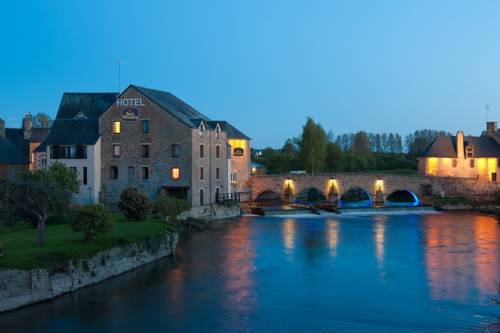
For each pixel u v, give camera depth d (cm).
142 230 4478
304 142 11144
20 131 9012
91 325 2909
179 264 4291
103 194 7262
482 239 5566
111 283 3656
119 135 7244
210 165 7550
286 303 3331
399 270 4156
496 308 3219
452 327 2925
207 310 3186
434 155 9831
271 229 6250
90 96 8362
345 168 12569
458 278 3912
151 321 2992
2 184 3672
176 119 7062
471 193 8925
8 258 3152
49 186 3741
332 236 5741
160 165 7138
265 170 12044
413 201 9481
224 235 5775
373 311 3186
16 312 3030
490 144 9962
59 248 3531
